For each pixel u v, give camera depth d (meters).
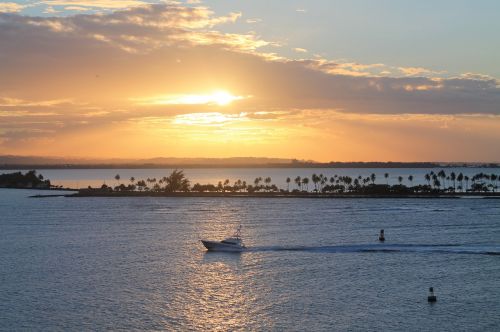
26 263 135.12
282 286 109.88
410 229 198.12
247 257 142.00
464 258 137.12
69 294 104.19
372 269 124.75
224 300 100.00
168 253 149.38
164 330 84.25
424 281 113.12
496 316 90.12
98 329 84.69
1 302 98.94
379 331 83.38
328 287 108.81
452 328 84.69
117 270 126.12
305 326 85.62
